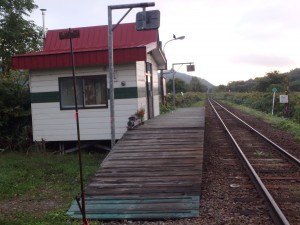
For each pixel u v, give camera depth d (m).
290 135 18.14
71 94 14.59
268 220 6.43
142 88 15.51
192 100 60.22
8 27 22.52
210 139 16.95
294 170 10.43
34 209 7.84
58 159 13.28
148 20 10.80
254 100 44.84
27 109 15.88
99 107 14.34
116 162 9.88
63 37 5.48
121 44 16.61
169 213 6.89
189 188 7.99
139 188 8.15
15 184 9.94
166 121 16.25
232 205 7.29
